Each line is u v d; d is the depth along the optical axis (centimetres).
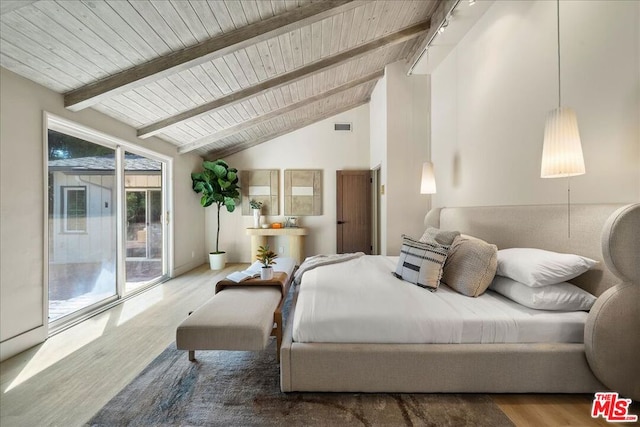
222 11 216
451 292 194
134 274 378
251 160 581
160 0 189
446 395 156
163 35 221
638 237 135
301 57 321
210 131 446
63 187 266
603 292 154
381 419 140
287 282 265
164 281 425
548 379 151
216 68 289
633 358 141
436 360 153
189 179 515
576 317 156
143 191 397
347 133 579
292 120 531
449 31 304
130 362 194
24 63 204
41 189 230
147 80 252
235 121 441
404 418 140
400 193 428
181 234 484
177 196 473
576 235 177
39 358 200
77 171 282
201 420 139
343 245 571
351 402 151
